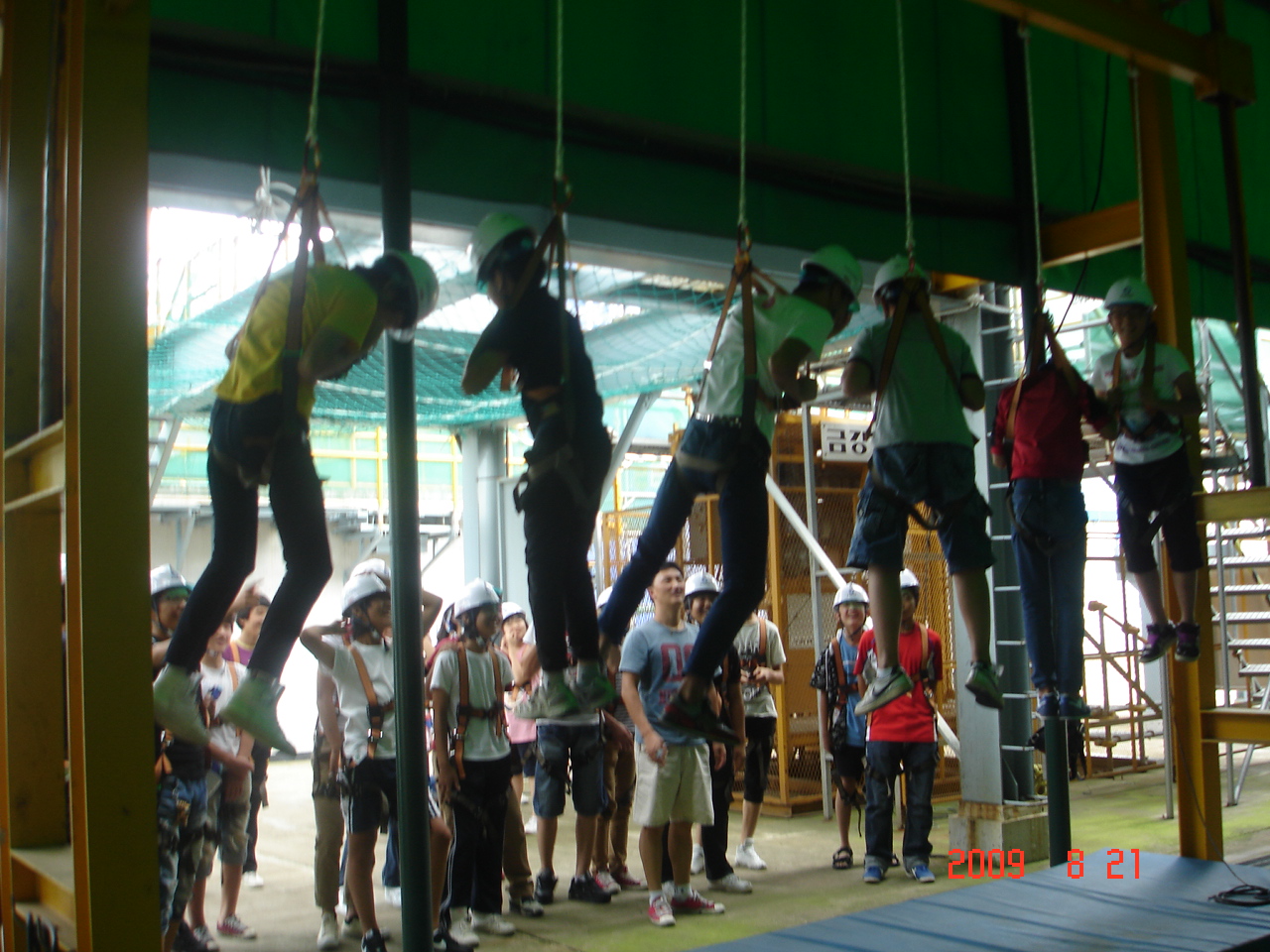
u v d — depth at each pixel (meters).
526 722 8.80
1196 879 5.97
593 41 6.01
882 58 7.25
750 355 3.89
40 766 4.31
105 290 3.34
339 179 5.15
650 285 7.77
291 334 3.30
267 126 5.01
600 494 3.78
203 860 5.96
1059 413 5.21
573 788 7.21
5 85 4.55
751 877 7.85
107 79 3.42
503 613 9.03
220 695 6.00
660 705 6.71
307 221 3.47
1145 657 6.02
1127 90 8.62
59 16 4.10
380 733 5.76
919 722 7.68
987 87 7.77
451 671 6.25
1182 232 6.62
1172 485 5.74
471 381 3.73
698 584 7.55
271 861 8.84
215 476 3.42
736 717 7.38
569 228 6.02
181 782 5.29
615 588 4.08
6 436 4.36
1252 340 6.73
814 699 10.66
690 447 3.97
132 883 3.20
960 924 5.23
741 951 4.92
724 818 7.45
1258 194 9.74
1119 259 8.54
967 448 4.55
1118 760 13.55
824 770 10.02
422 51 5.46
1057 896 5.68
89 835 3.16
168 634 5.37
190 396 9.05
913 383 4.54
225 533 3.40
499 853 6.38
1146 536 5.84
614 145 6.03
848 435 10.97
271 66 4.99
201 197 5.14
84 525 3.24
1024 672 8.52
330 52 5.14
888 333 4.58
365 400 9.43
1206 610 6.52
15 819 4.25
